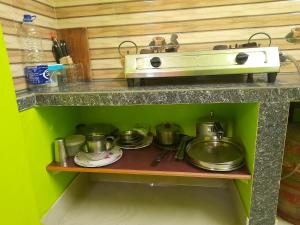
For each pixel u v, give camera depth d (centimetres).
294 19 112
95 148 109
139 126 135
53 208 112
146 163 107
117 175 150
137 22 125
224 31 119
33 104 95
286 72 118
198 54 91
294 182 103
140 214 120
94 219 118
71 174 132
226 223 111
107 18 127
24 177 81
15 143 76
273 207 92
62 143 110
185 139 125
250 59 88
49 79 107
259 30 117
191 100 86
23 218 80
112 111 138
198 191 138
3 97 71
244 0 114
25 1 105
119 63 132
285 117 82
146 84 107
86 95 92
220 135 116
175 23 122
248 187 97
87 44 131
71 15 129
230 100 84
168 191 139
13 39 97
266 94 81
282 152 86
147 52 103
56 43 124
